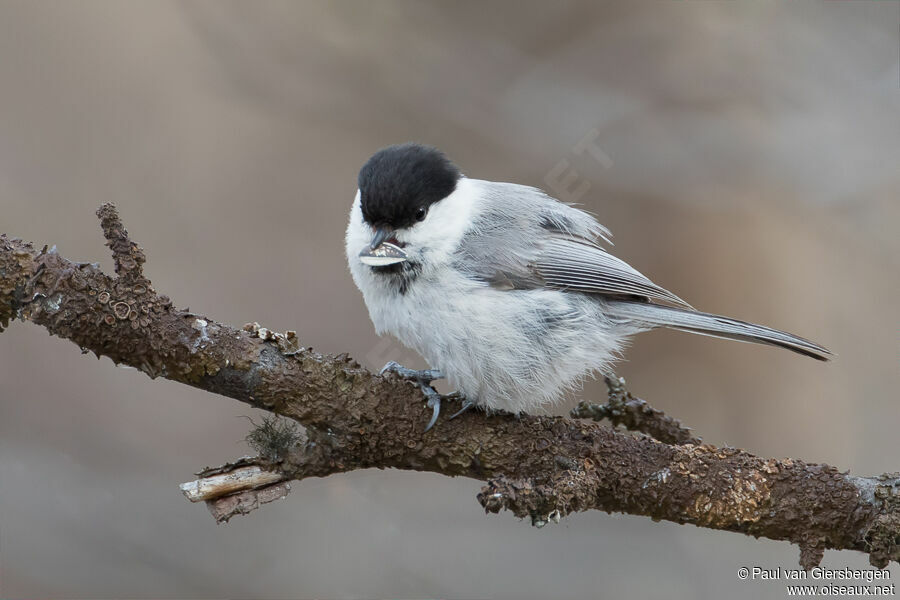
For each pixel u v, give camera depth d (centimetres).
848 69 1108
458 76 1166
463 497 1018
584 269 718
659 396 1151
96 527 934
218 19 1141
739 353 1161
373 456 565
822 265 1172
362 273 683
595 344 712
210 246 1170
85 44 1221
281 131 1228
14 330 1067
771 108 1137
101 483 984
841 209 1124
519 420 594
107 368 1073
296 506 986
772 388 1150
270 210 1203
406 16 1163
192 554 925
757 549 991
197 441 1055
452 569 955
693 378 1155
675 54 1162
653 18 1163
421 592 930
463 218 687
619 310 731
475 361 662
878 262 1148
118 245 512
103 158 1188
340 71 1157
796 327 1162
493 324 659
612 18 1170
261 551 938
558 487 534
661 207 1173
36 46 1209
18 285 501
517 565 966
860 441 1136
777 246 1160
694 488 572
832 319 1166
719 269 1168
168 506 971
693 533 1009
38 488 958
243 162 1212
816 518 563
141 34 1236
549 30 1172
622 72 1170
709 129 1148
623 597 952
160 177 1196
